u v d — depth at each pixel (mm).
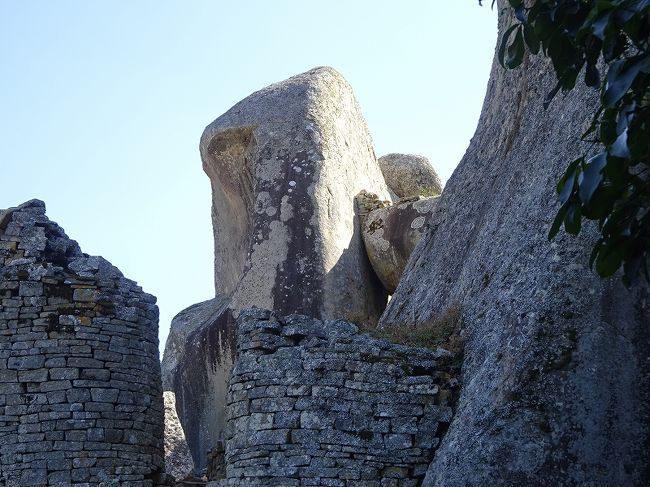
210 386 20953
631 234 10047
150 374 16750
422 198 22344
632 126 9430
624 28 9469
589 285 12875
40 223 16859
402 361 13727
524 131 15852
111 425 16172
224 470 15109
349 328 14055
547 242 13422
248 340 14016
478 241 15406
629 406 12406
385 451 13359
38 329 16297
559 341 12734
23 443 15875
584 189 9367
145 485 16219
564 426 12406
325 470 13312
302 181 21672
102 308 16562
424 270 17359
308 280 20922
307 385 13602
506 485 12266
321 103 22672
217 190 23703
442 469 12727
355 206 22438
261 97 22875
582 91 14156
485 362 13273
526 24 10469
